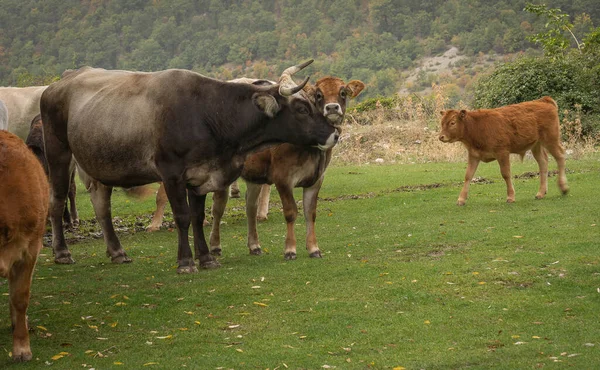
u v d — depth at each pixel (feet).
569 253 31.91
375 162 79.97
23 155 22.34
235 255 37.70
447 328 24.18
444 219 42.75
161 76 33.81
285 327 25.20
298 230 44.06
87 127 34.86
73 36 414.21
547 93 86.89
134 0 439.63
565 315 24.58
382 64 331.16
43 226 22.88
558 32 98.63
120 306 28.58
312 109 33.12
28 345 23.06
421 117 95.04
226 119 32.91
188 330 25.44
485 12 347.56
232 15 414.21
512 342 22.61
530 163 67.21
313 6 400.88
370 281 30.09
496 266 30.78
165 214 52.60
